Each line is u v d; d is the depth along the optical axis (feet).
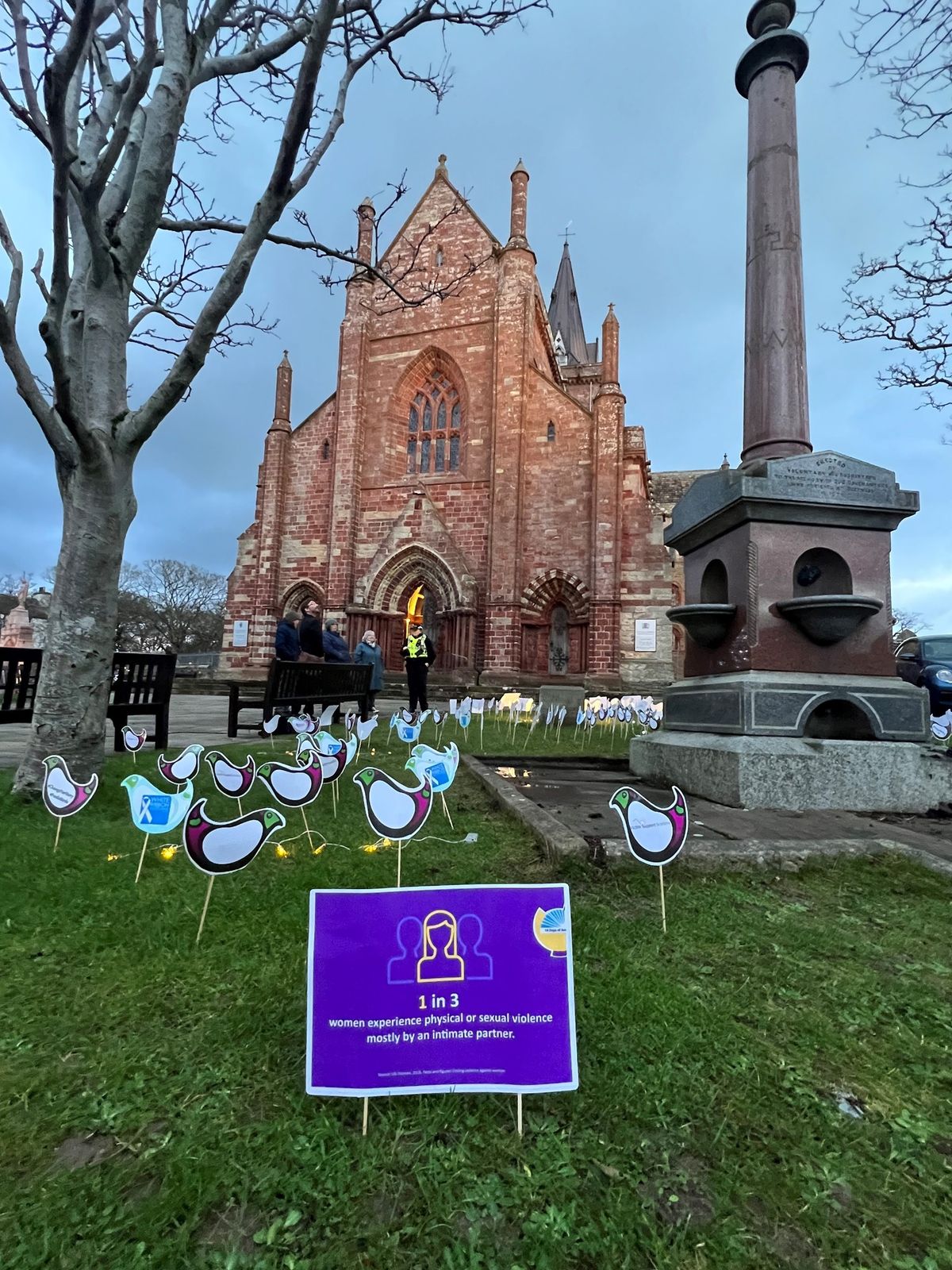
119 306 16.97
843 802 17.07
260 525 90.38
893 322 31.50
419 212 89.71
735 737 17.90
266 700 26.58
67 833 13.15
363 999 5.69
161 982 7.47
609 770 23.86
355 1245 4.29
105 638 16.37
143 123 18.49
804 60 21.97
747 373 21.50
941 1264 4.25
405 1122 5.39
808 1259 4.25
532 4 19.80
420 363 87.81
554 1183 4.75
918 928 9.54
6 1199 4.56
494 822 15.06
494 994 5.75
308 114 15.03
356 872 11.06
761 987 7.73
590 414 78.59
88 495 15.99
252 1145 5.06
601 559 74.18
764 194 21.35
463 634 76.84
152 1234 4.28
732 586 19.74
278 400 91.15
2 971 7.72
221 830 8.52
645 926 9.29
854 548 19.19
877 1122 5.59
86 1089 5.71
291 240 23.38
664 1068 6.07
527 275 82.07
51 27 15.43
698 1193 4.77
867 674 18.85
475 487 82.58
